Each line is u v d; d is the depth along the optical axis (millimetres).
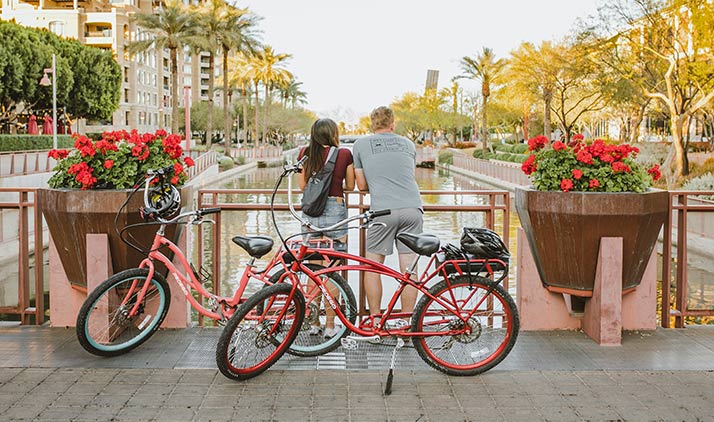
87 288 5316
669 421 3965
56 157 5422
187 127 57062
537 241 5375
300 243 4832
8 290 13539
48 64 51750
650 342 5422
